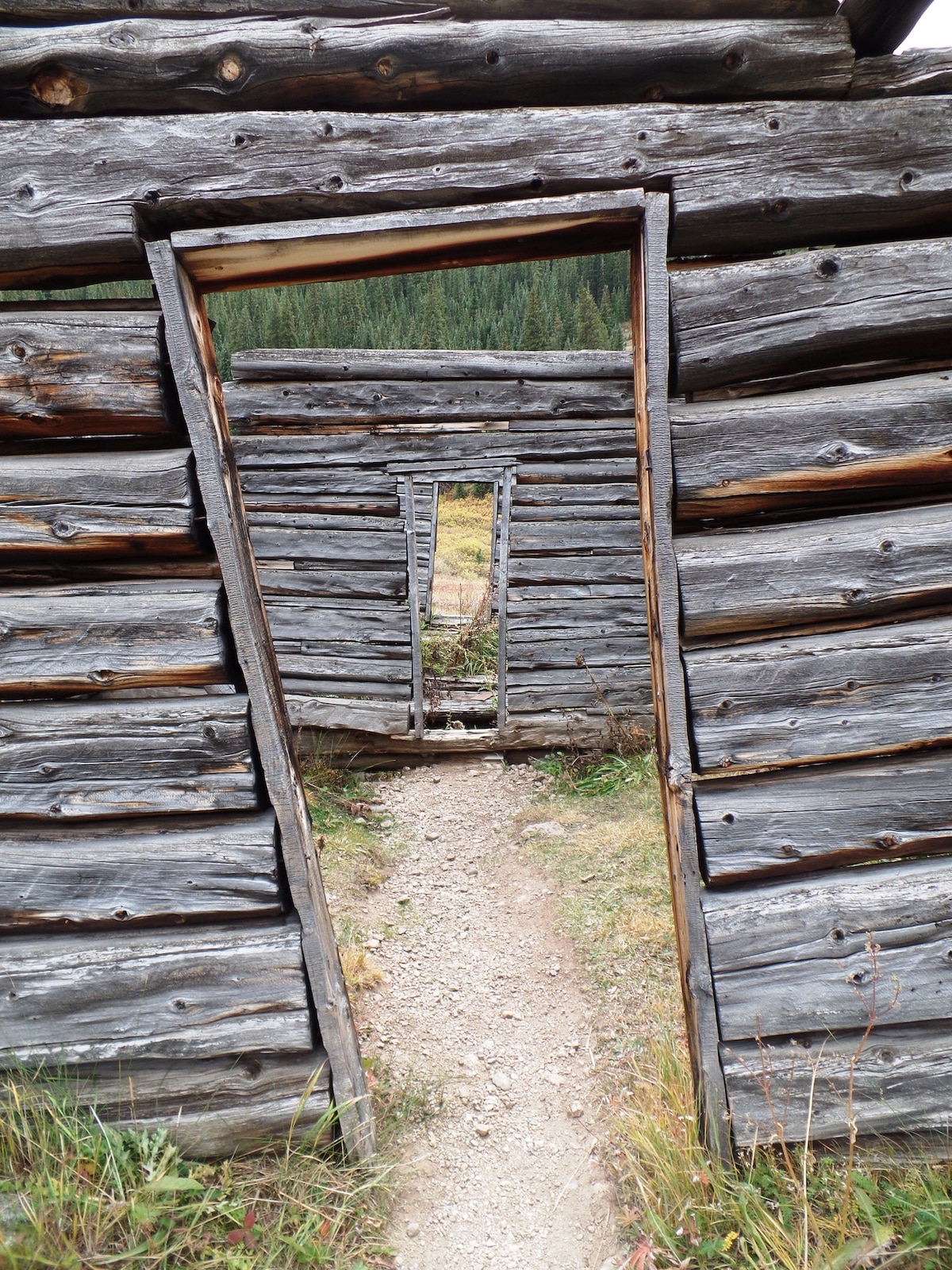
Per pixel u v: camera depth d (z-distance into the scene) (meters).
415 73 1.85
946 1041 2.09
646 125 1.86
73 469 1.94
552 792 5.59
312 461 5.94
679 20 1.86
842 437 1.96
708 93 1.90
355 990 3.33
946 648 2.00
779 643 2.04
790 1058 2.10
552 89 1.89
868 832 2.07
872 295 1.92
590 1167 2.42
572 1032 3.06
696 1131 2.16
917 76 1.88
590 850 4.48
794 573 1.99
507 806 5.46
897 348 1.99
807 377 2.05
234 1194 2.07
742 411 1.96
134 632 2.01
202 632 2.01
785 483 1.99
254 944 2.11
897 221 1.95
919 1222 1.83
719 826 2.07
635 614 6.18
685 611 2.01
